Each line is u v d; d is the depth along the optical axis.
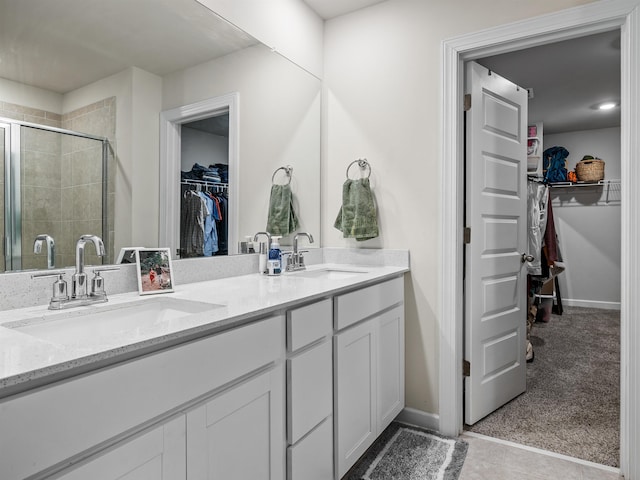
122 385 0.82
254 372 1.19
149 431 0.88
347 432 1.62
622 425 1.73
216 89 1.79
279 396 1.27
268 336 1.21
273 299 1.29
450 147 2.05
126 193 1.45
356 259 2.34
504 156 2.36
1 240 1.13
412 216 2.18
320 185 2.46
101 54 1.38
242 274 1.91
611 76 3.32
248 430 1.15
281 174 2.16
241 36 1.90
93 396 0.77
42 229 1.22
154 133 1.54
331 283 1.63
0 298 1.12
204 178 1.74
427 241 2.14
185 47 1.65
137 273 1.41
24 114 1.19
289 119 2.21
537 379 2.81
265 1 2.04
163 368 0.90
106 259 1.38
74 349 0.78
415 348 2.17
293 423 1.31
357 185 2.26
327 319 1.50
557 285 4.86
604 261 5.18
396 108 2.23
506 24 1.92
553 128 5.12
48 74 1.24
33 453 0.68
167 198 1.59
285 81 2.17
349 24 2.40
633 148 1.66
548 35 1.86
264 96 2.04
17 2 1.17
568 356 3.31
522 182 2.52
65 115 1.28
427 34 2.14
